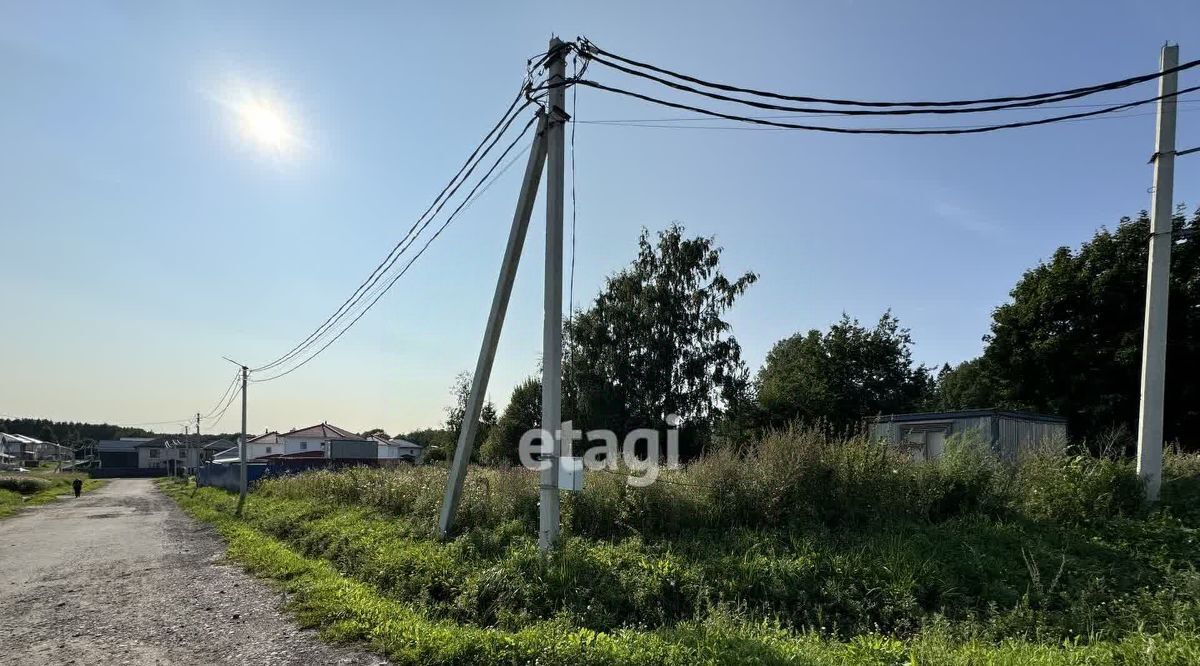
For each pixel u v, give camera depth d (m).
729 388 31.16
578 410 30.66
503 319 10.07
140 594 9.24
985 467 9.09
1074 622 5.82
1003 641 5.32
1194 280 20.86
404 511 13.20
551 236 8.55
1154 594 6.19
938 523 8.38
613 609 6.79
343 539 11.32
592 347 31.39
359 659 5.64
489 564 8.14
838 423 32.66
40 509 30.98
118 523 22.31
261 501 24.52
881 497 8.77
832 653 4.87
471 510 10.62
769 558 7.44
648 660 4.77
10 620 7.97
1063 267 23.77
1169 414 21.53
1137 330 21.73
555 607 6.88
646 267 32.53
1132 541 7.41
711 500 9.04
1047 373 24.19
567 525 9.35
